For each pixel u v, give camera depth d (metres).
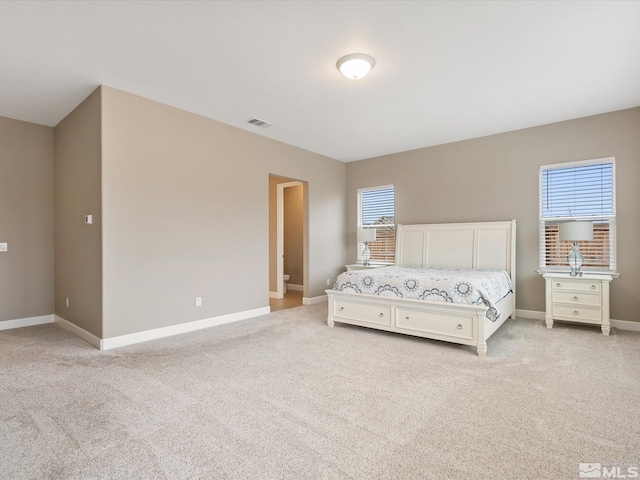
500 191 5.05
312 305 5.97
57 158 4.60
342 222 6.78
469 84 3.49
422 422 2.09
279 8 2.32
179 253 4.11
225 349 3.50
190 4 2.27
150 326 3.83
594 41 2.73
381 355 3.30
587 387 2.55
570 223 4.03
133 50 2.84
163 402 2.35
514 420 2.10
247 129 4.88
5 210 4.38
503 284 4.27
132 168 3.68
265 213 5.18
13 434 1.96
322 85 3.50
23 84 3.44
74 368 2.96
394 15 2.40
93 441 1.89
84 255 3.83
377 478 1.59
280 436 1.94
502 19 2.45
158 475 1.61
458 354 3.32
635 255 4.11
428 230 5.59
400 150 5.99
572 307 4.09
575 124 4.49
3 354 3.33
